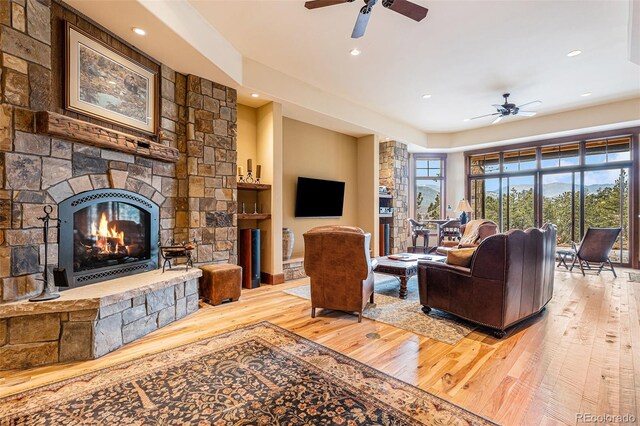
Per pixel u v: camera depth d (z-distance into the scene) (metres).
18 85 2.16
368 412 1.66
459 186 8.14
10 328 2.11
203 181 3.86
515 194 7.36
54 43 2.47
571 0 2.86
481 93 5.23
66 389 1.87
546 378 2.01
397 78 4.66
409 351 2.40
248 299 3.87
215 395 1.81
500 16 3.11
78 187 2.59
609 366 2.17
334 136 6.35
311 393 1.83
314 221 6.01
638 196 5.86
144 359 2.26
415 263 4.02
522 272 2.76
